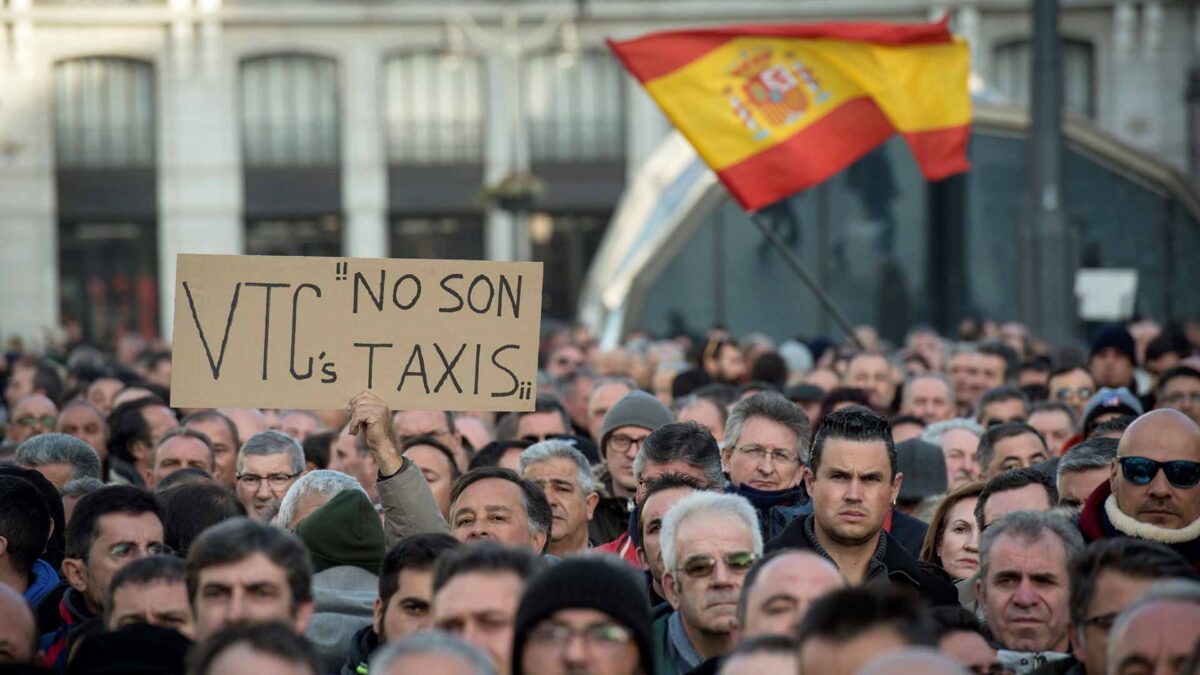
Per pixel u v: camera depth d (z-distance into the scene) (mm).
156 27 176375
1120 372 46531
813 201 94938
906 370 58656
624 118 177250
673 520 22016
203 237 177250
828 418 25406
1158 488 24391
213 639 16391
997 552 22891
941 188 95000
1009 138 95250
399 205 177500
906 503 33375
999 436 33344
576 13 174625
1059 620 22594
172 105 176375
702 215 93875
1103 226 95125
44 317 176375
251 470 32312
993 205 95000
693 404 37500
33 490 26734
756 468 29656
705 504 21938
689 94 47469
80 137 176750
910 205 95000
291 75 177875
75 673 19719
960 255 95000
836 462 25000
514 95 170250
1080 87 172750
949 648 20125
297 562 19906
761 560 19203
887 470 25078
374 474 36062
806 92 47594
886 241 95062
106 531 24359
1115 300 82500
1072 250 69500
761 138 47375
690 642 22375
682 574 21641
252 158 178125
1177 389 39062
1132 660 16938
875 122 47719
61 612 25141
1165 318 95188
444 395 27000
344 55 177000
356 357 26906
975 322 83750
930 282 95125
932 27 47375
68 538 24656
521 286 27188
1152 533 24547
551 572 17797
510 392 27094
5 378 66625
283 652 16281
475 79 177500
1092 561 19844
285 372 26750
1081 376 44844
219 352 26703
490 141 177000
